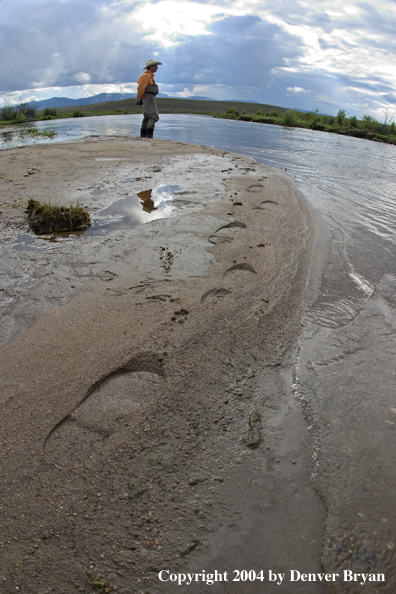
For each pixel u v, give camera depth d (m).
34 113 25.05
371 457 1.82
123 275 3.31
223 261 3.62
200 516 1.55
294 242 4.19
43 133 14.04
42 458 1.74
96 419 1.95
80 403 2.04
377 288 3.34
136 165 7.78
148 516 1.54
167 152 9.46
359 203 5.84
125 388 2.15
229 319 2.77
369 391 2.22
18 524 1.49
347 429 1.98
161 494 1.63
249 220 4.75
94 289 3.08
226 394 2.16
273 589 1.33
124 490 1.63
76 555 1.40
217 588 1.33
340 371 2.37
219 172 7.37
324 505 1.61
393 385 2.26
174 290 3.08
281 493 1.66
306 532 1.51
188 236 4.16
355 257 3.93
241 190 6.11
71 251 3.77
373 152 11.30
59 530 1.47
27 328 2.61
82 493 1.61
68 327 2.61
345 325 2.83
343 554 1.44
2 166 7.43
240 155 9.62
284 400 2.15
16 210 4.88
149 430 1.91
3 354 2.35
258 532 1.51
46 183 6.19
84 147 9.85
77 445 1.82
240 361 2.41
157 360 2.34
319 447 1.88
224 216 4.82
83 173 6.93
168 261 3.58
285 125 19.05
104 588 1.32
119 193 5.76
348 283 3.41
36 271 3.38
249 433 1.94
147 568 1.38
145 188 6.07
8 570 1.35
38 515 1.52
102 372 2.22
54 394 2.07
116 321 2.67
